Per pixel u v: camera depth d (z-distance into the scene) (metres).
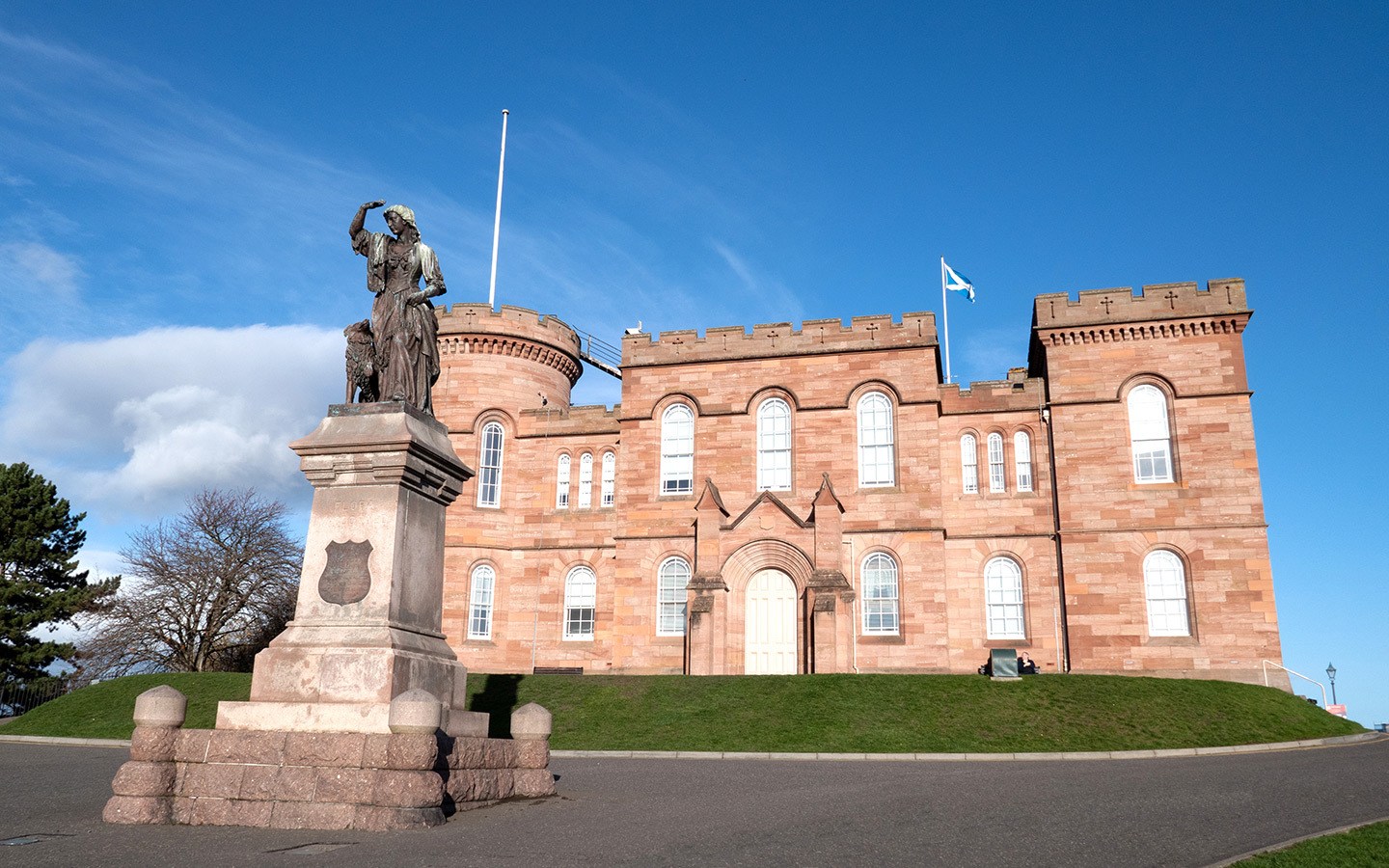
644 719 31.48
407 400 16.66
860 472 44.97
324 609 15.24
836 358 46.00
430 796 13.30
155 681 39.25
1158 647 40.84
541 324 52.81
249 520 58.66
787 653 42.81
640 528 46.44
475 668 48.25
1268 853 12.55
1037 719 29.91
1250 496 41.34
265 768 13.67
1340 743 29.05
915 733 28.81
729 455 46.09
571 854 11.69
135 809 13.62
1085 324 43.97
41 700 48.53
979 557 44.28
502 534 50.06
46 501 54.56
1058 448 43.62
